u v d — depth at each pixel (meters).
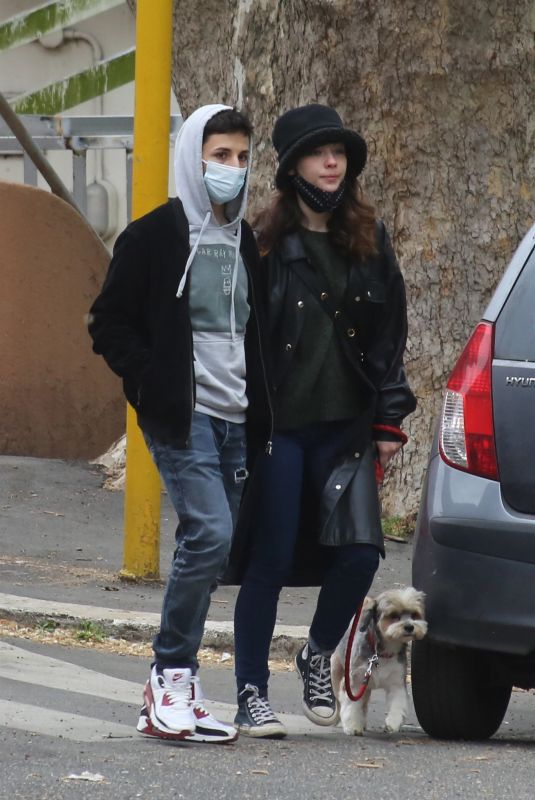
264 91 46.69
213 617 33.62
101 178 76.00
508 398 20.52
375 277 20.83
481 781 17.50
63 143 64.31
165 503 48.62
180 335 19.30
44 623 32.31
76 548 41.00
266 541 20.58
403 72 45.47
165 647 20.03
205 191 19.47
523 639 19.97
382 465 21.12
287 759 18.77
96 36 79.94
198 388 19.52
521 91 46.47
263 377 19.92
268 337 20.19
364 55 45.44
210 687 27.94
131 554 37.19
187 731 19.73
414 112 45.94
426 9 44.84
